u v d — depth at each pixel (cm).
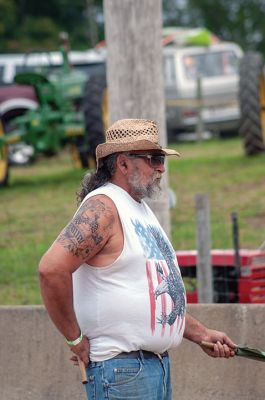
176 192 2117
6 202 2123
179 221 1809
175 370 1044
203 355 1038
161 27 1164
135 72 1152
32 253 1614
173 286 767
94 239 740
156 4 1152
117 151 764
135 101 1155
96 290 749
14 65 3269
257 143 2514
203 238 1152
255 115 2494
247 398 1015
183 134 3491
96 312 748
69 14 7219
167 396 781
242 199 1997
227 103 3422
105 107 2358
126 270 748
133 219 758
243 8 7444
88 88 2338
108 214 748
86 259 742
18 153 3025
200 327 830
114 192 762
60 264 730
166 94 3456
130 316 746
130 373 749
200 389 1033
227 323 1034
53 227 1814
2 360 1099
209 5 7462
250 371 1021
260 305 1030
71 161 3038
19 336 1096
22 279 1505
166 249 779
